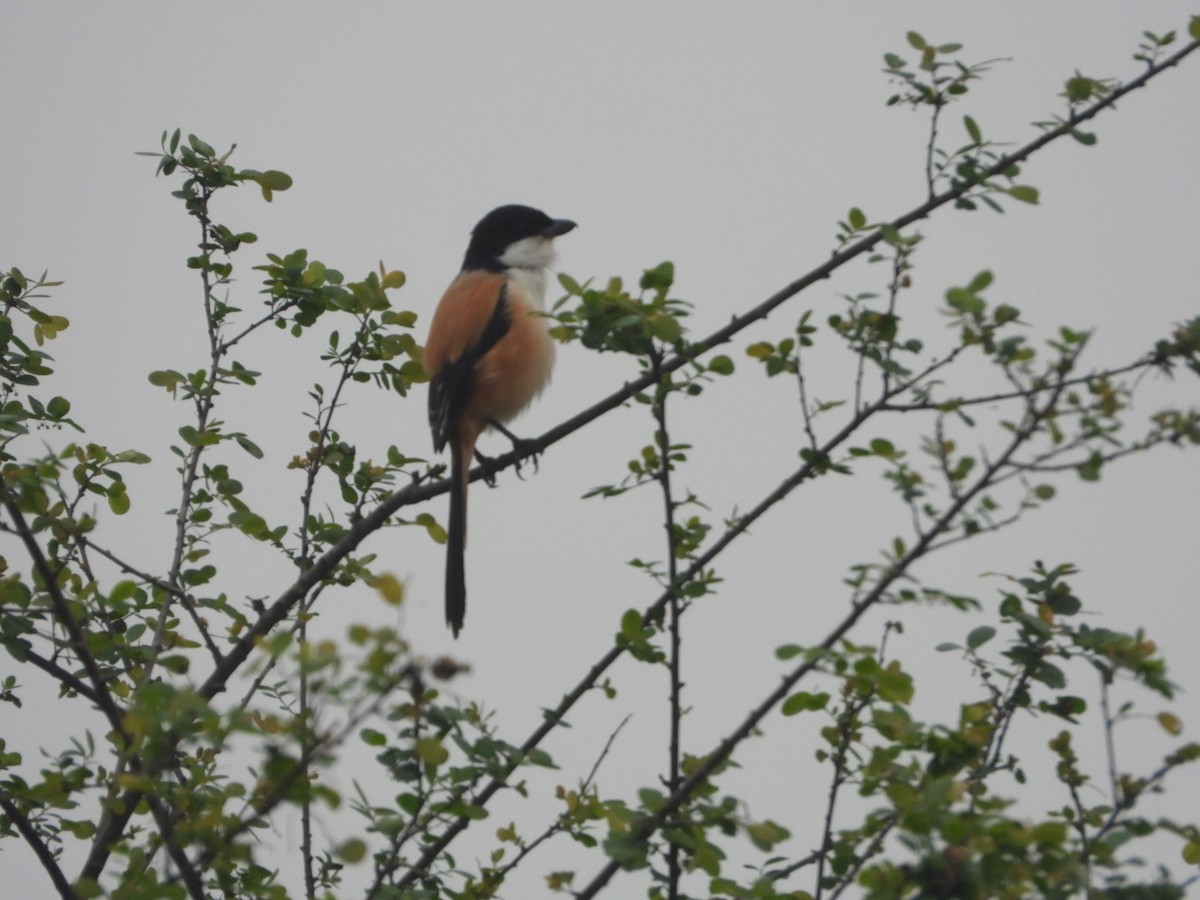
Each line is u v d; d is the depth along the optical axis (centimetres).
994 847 488
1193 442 572
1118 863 520
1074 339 594
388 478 873
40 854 698
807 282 771
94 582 784
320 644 466
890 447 659
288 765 486
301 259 888
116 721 666
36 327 881
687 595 667
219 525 847
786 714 623
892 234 667
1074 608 636
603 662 666
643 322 648
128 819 676
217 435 854
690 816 596
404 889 613
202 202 898
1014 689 637
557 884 609
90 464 825
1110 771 576
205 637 774
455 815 576
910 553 585
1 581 765
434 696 536
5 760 781
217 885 637
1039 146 744
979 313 605
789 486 676
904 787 521
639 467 698
